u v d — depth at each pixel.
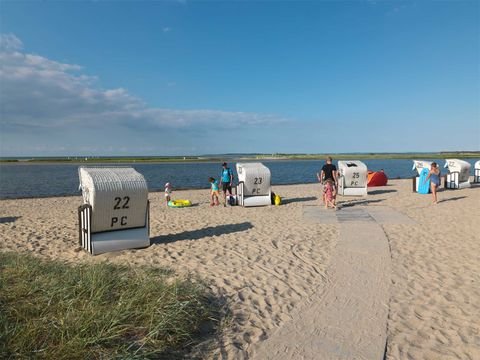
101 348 3.39
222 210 13.27
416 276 5.86
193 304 4.48
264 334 4.03
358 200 15.23
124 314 3.90
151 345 3.55
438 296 5.07
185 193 21.09
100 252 7.32
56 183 33.12
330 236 8.63
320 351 3.68
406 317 4.46
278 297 5.06
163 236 8.95
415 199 15.24
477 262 6.54
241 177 14.50
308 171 56.34
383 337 3.96
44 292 4.52
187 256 7.12
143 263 6.65
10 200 18.16
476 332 4.11
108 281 4.93
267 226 9.98
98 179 7.22
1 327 3.48
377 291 5.25
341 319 4.39
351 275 5.92
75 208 14.76
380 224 10.00
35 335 3.46
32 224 10.77
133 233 7.73
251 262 6.68
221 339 3.91
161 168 69.69
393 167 65.12
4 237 8.98
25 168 67.94
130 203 7.55
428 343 3.89
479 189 18.69
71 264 6.33
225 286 5.47
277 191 20.69
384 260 6.69
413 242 8.02
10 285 4.84
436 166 13.94
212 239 8.55
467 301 4.91
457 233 8.80
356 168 16.58
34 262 5.92
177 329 3.83
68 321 3.68
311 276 5.90
